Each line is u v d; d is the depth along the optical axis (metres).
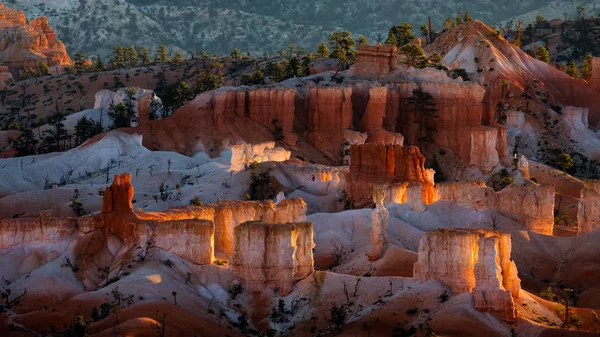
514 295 165.12
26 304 167.62
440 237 164.75
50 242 180.50
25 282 171.75
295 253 171.62
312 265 174.25
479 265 159.00
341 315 160.62
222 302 168.62
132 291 165.25
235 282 171.12
